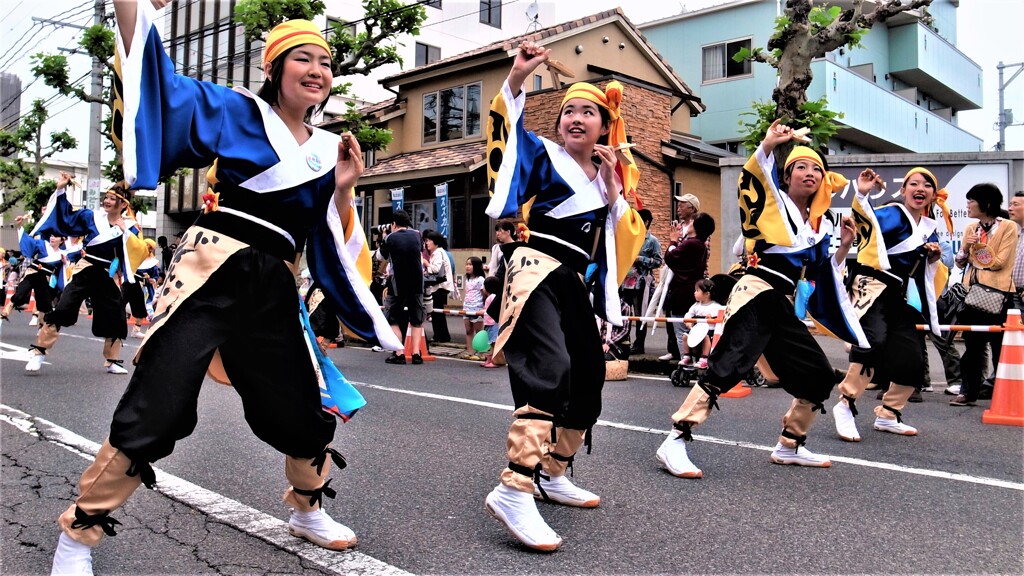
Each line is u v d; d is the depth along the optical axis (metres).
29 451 4.18
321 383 2.69
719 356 3.89
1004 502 3.47
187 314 2.33
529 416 2.80
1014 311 5.59
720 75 20.89
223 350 2.45
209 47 24.67
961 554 2.81
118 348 7.44
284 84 2.54
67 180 7.04
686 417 3.87
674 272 8.34
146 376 2.26
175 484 3.55
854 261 5.14
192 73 25.16
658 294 8.69
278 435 2.55
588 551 2.80
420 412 5.62
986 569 2.67
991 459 4.32
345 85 13.20
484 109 16.70
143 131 2.18
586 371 3.11
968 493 3.61
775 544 2.90
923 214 5.15
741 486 3.71
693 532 3.03
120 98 2.18
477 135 16.83
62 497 3.36
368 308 2.79
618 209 3.19
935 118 22.56
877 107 19.69
